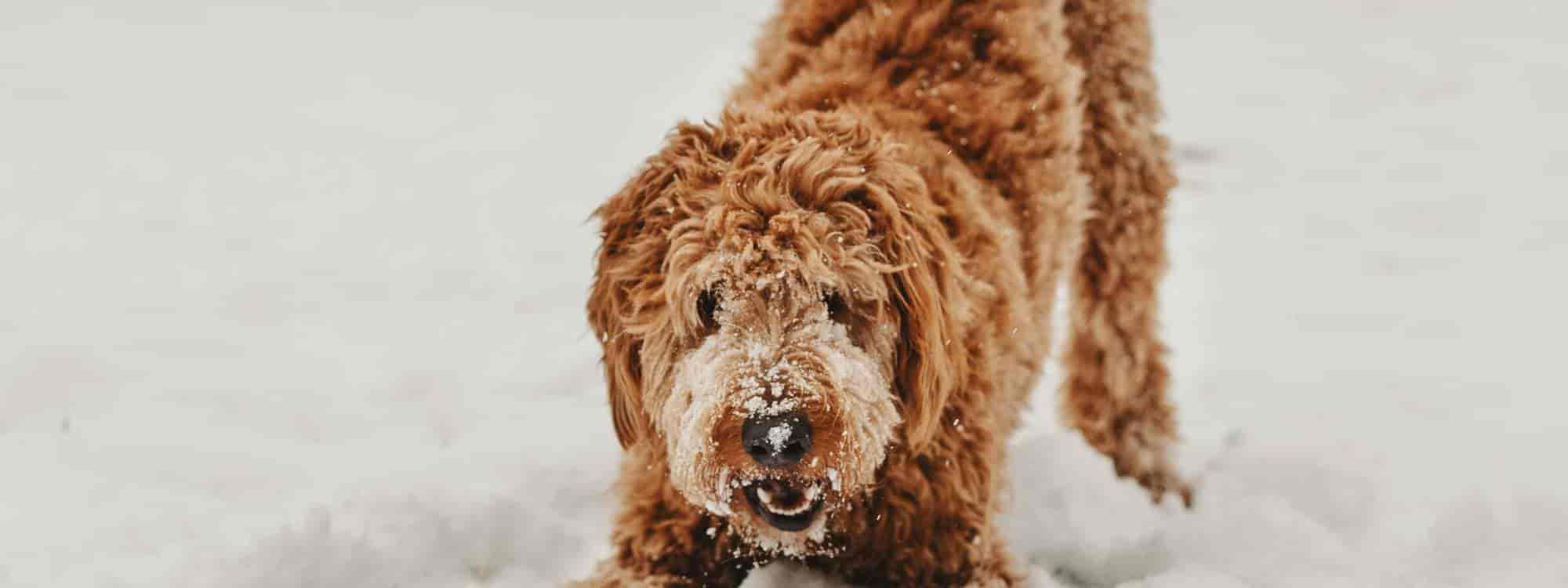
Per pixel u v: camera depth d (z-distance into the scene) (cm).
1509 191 955
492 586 319
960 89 357
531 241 755
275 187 911
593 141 1172
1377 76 1691
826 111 330
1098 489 365
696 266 253
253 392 462
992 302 310
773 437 239
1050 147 371
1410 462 389
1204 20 2569
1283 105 1448
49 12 2258
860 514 290
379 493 342
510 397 471
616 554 312
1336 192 962
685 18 2658
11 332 525
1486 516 348
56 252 683
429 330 563
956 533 296
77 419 428
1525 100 1455
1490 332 594
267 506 355
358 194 895
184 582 293
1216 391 505
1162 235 452
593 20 2600
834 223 262
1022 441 405
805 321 256
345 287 639
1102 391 438
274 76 1628
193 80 1537
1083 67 424
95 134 1105
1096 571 340
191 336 538
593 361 514
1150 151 443
